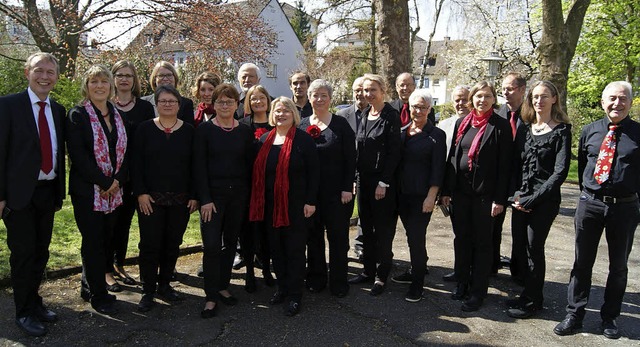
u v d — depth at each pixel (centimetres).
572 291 363
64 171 350
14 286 332
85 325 349
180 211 378
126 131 382
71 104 817
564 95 959
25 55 1521
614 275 351
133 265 473
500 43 1980
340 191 406
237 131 383
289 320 371
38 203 333
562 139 363
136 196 370
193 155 375
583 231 355
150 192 370
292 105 389
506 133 382
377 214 418
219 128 378
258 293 425
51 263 442
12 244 327
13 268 330
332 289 422
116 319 361
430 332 357
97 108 360
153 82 458
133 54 1370
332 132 402
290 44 3447
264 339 339
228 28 1300
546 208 371
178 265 483
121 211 414
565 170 358
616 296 353
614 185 337
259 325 361
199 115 457
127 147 379
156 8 1223
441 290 443
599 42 1730
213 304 374
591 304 416
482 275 399
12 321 347
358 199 441
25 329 330
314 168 387
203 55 1412
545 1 945
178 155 370
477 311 396
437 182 397
